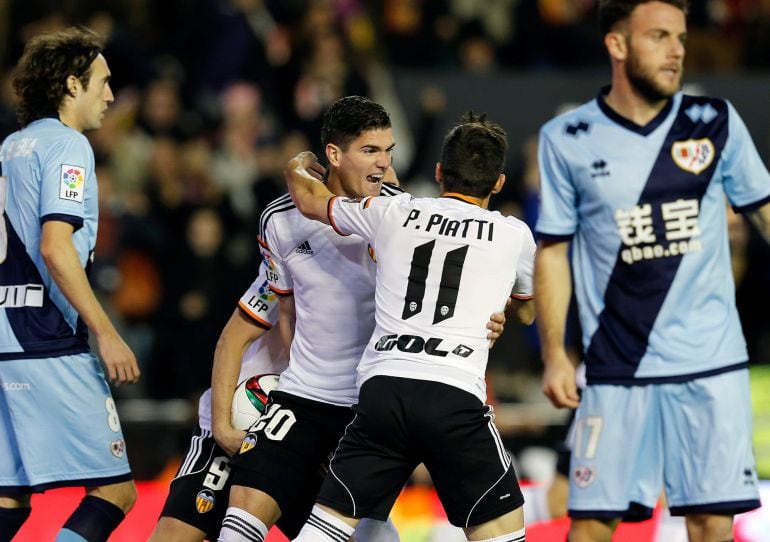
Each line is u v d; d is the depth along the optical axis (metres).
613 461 17.48
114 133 37.41
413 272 15.87
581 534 17.83
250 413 17.39
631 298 17.45
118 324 33.22
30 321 17.58
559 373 17.89
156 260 34.75
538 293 18.14
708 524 17.33
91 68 18.23
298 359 17.03
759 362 32.28
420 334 15.70
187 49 41.88
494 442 15.70
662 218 17.33
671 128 17.44
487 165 16.34
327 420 16.81
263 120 40.22
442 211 16.08
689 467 17.27
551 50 43.44
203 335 33.47
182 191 36.66
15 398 17.58
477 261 15.84
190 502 17.16
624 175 17.39
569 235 17.98
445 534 23.33
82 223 17.42
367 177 16.56
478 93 39.28
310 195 16.42
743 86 38.81
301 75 41.06
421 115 38.00
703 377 17.19
